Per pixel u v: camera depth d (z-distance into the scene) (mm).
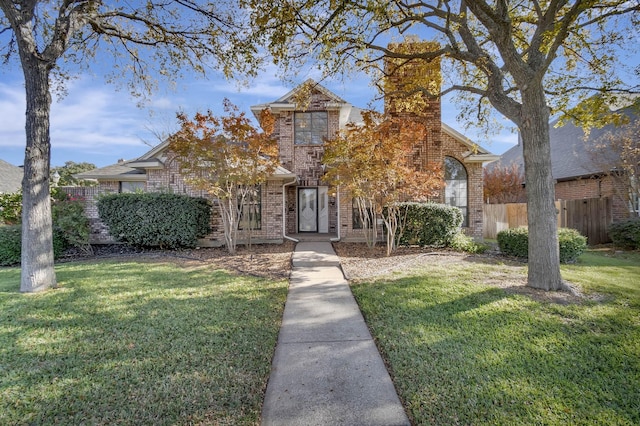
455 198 13719
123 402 2793
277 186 12844
